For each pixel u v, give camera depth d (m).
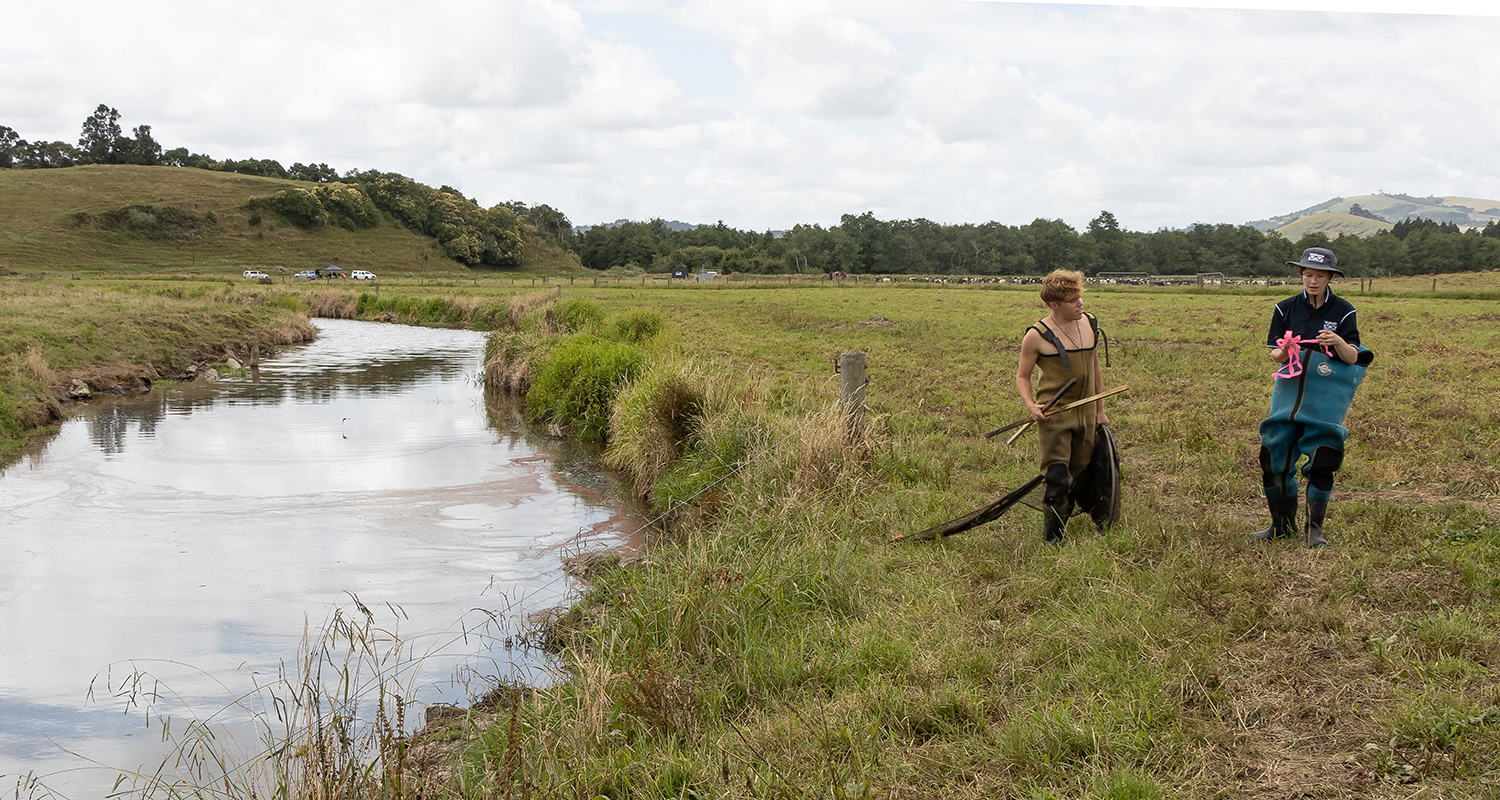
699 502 8.80
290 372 23.45
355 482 10.93
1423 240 138.00
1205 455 8.77
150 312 28.17
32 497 10.11
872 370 17.03
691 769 3.66
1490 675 3.69
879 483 8.05
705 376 11.41
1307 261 5.46
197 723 5.00
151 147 188.00
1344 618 4.40
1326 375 5.46
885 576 5.76
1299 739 3.42
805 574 5.76
